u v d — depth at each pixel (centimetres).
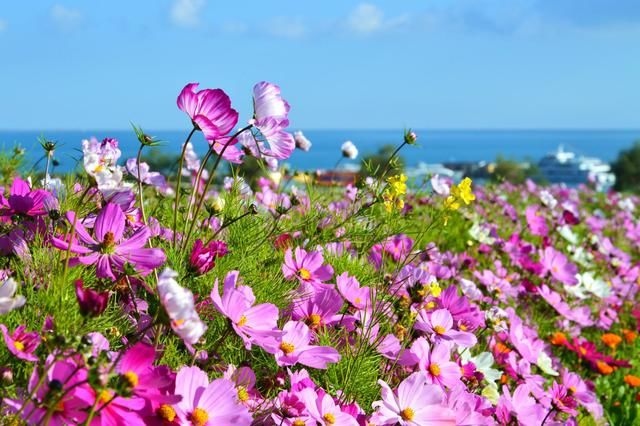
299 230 125
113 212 77
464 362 104
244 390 77
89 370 54
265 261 104
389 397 83
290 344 83
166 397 59
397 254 133
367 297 99
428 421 83
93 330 73
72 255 83
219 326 87
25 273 79
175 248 92
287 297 95
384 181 124
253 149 97
